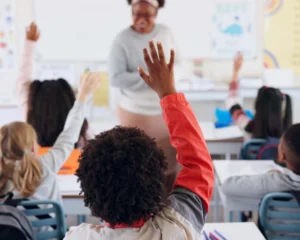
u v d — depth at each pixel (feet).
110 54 9.02
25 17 14.47
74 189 6.80
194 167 3.19
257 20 14.64
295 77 14.84
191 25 14.66
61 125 7.88
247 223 5.37
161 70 3.29
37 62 14.76
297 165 5.97
